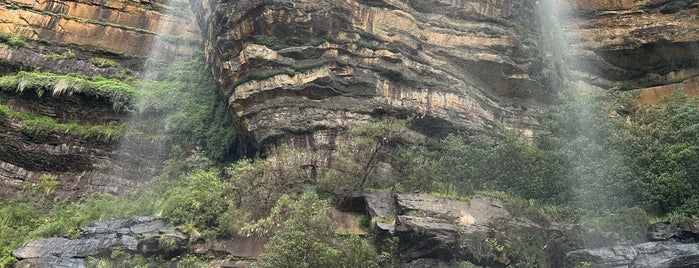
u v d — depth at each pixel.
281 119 21.31
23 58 27.58
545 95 25.08
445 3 25.06
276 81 21.88
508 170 20.08
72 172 24.45
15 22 28.61
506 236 17.08
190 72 28.11
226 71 22.97
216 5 26.56
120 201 21.97
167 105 26.48
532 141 23.28
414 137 21.83
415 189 19.41
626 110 24.31
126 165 24.94
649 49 26.95
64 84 25.73
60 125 25.05
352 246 15.71
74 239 18.55
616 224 18.08
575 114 23.05
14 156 24.19
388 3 23.78
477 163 20.12
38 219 22.05
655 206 19.31
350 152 19.94
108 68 28.81
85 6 30.14
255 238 17.61
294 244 14.73
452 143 20.97
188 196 19.11
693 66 26.53
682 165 19.56
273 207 17.88
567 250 17.11
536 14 26.42
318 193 19.34
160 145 25.42
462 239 16.56
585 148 20.72
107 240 18.08
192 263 17.30
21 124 24.69
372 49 22.73
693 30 26.41
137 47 29.97
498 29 25.14
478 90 23.92
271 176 19.02
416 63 23.14
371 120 21.45
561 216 19.06
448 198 18.39
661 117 22.59
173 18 31.23
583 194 19.56
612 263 15.52
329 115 21.39
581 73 27.41
